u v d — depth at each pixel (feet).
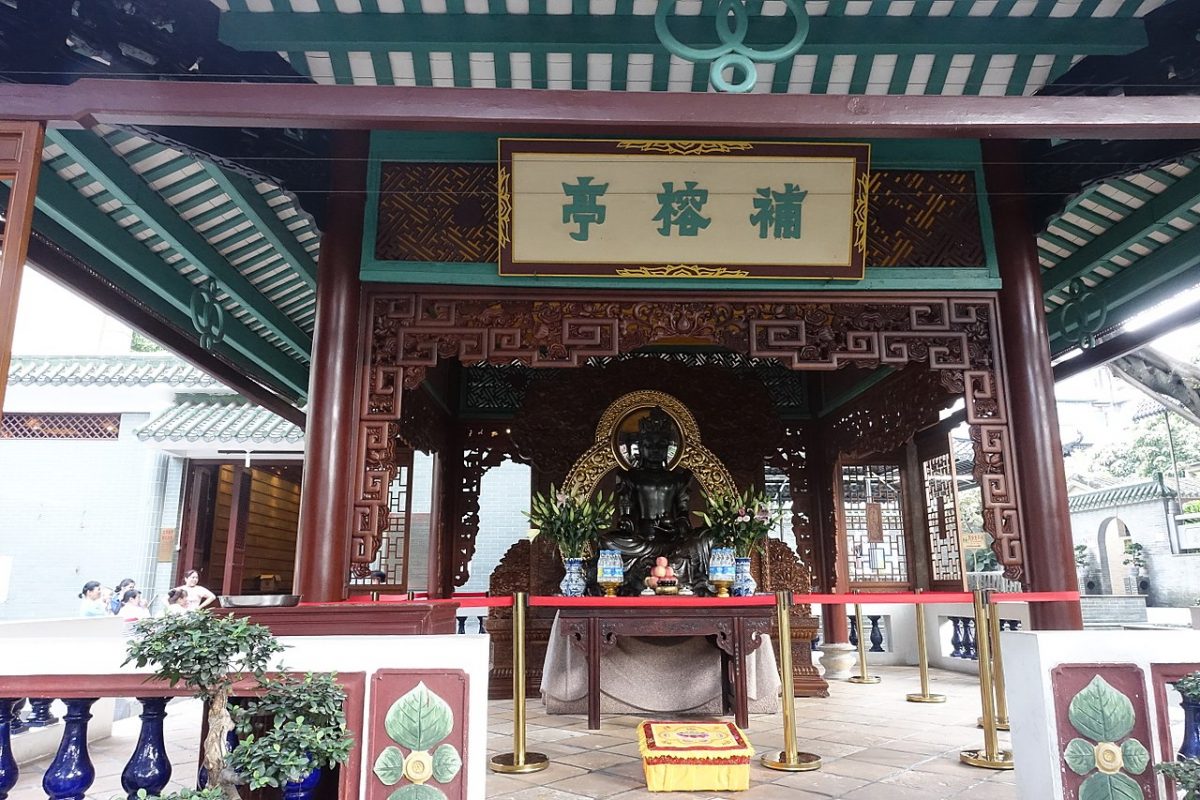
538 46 15.23
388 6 15.01
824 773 15.40
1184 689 10.74
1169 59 15.44
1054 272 25.55
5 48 13.29
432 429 26.99
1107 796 11.39
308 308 29.22
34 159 11.81
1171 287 23.24
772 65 16.65
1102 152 17.52
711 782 14.26
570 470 26.86
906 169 18.72
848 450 27.99
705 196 16.98
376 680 10.03
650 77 16.84
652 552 24.11
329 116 12.09
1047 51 15.60
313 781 9.52
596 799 13.85
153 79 14.47
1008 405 18.04
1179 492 64.28
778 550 26.63
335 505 16.79
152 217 18.69
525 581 26.81
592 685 20.13
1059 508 17.42
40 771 16.87
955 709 22.56
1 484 41.42
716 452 27.58
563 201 16.90
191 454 42.50
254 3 14.92
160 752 9.96
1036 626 17.17
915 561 29.91
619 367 27.99
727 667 22.91
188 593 31.04
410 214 18.04
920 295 18.31
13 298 11.40
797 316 18.40
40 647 9.81
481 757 9.96
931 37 15.44
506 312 18.04
